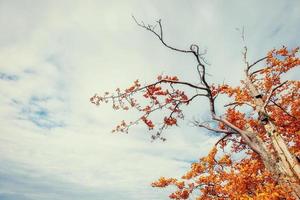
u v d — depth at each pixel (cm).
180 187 1014
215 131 960
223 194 950
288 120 1136
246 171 909
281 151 888
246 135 902
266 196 749
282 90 1188
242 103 1087
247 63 1182
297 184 790
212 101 952
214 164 1014
